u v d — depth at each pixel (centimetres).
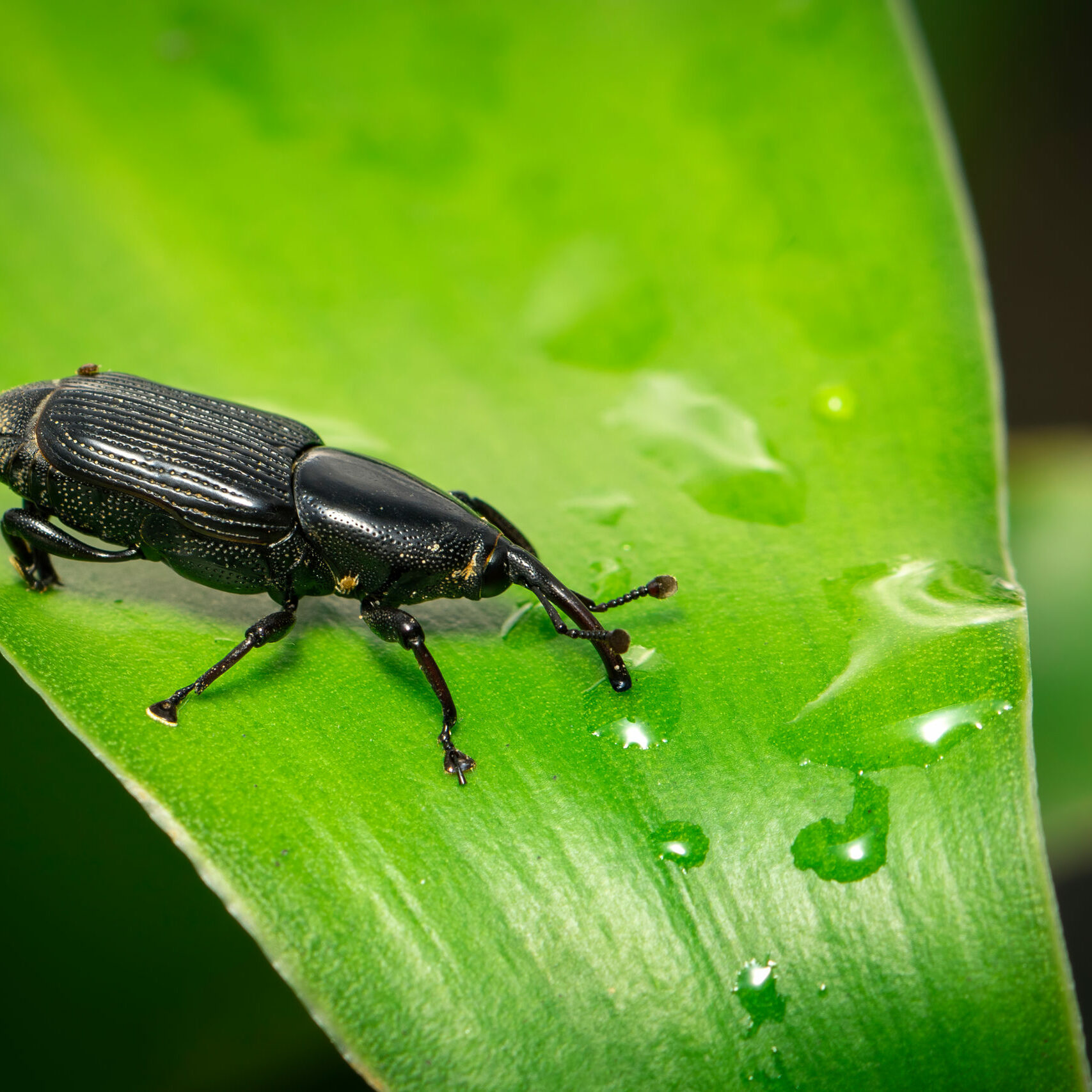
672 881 12
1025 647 12
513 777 12
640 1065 12
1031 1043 12
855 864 12
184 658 12
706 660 12
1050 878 12
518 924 12
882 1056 12
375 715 12
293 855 12
